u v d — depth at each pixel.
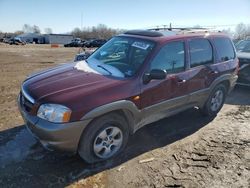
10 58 18.14
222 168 3.84
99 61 4.63
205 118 5.67
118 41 4.86
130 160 3.99
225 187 3.43
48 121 3.37
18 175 3.55
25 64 14.84
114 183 3.45
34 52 25.56
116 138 3.98
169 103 4.51
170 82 4.41
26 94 3.79
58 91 3.58
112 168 3.78
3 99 6.64
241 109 6.34
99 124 3.67
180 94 4.67
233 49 5.98
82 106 3.42
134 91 3.90
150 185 3.43
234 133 4.99
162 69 4.32
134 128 4.16
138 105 4.00
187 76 4.72
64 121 3.34
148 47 4.31
